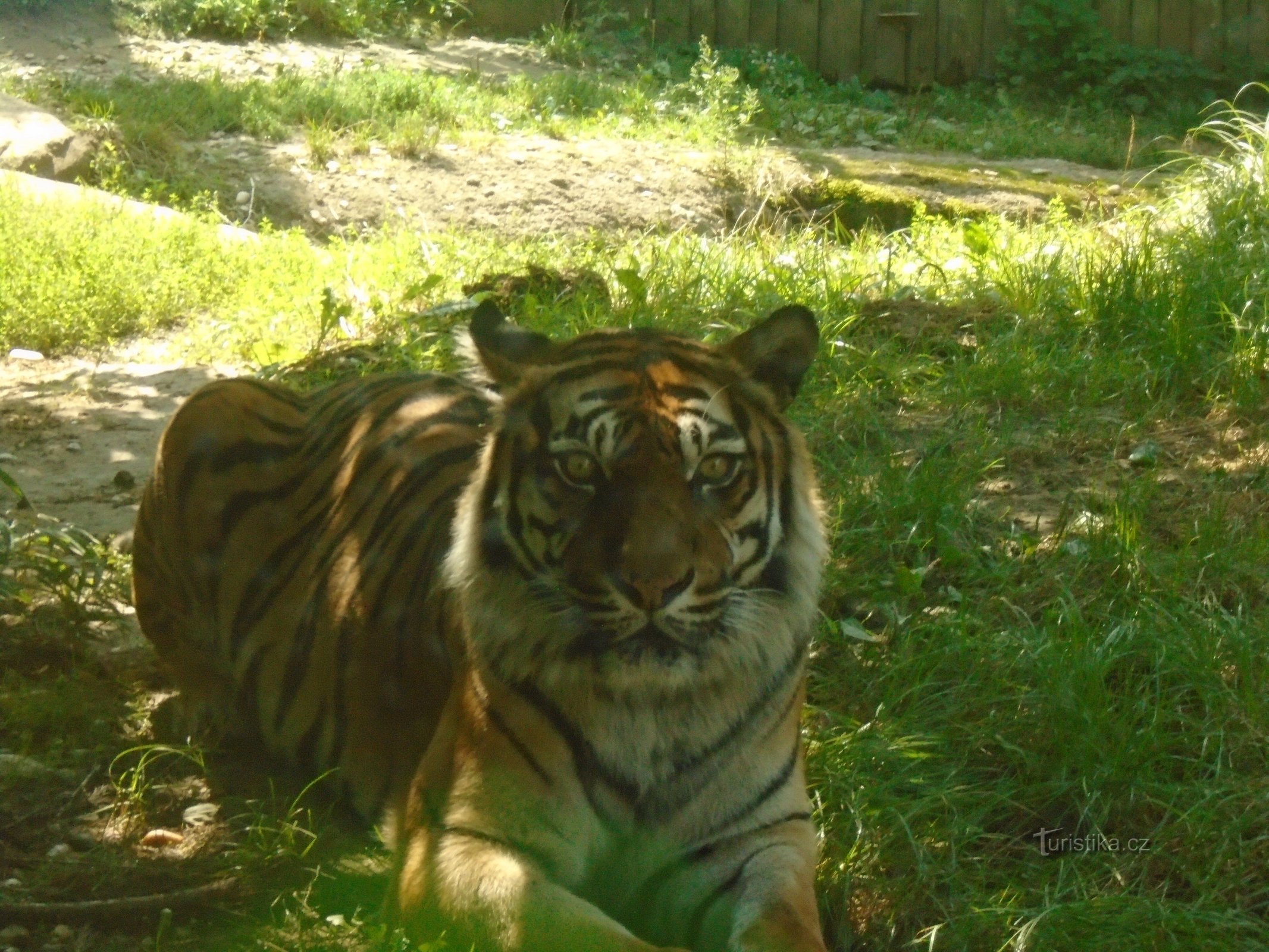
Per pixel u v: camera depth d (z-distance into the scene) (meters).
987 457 9.44
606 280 12.87
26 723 7.22
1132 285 11.44
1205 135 26.66
